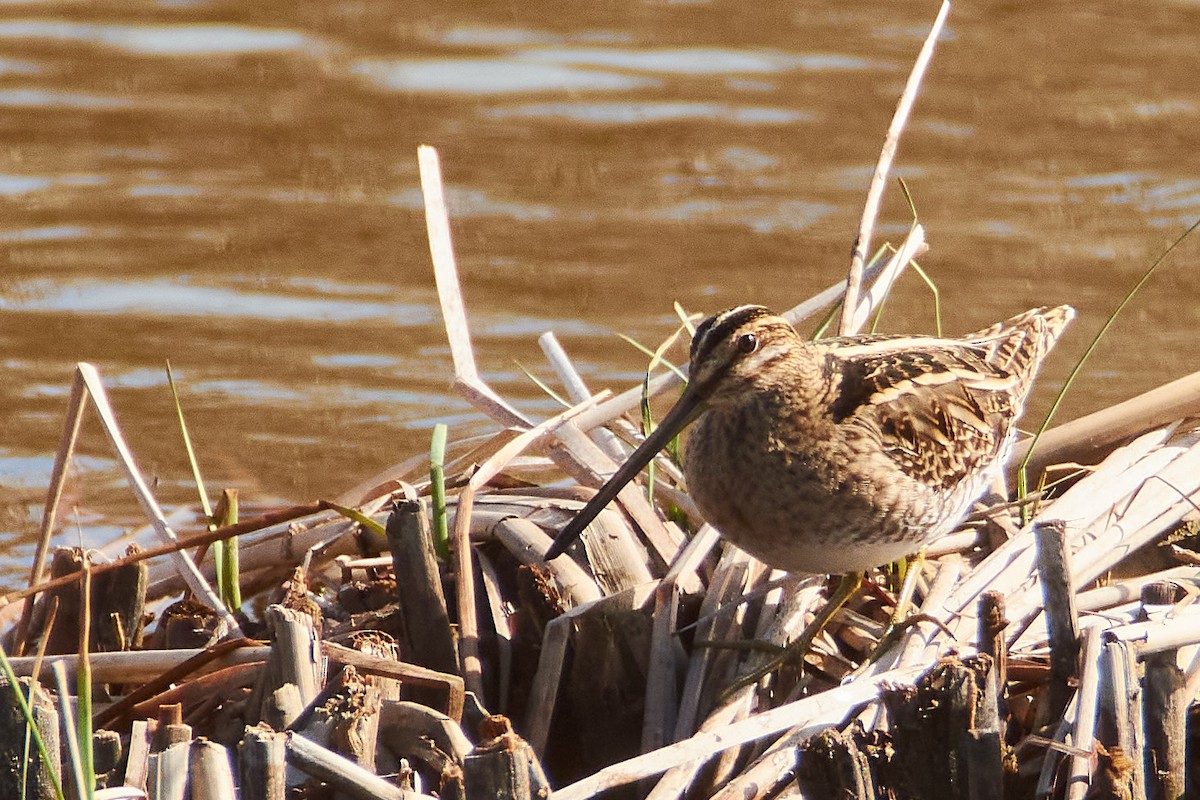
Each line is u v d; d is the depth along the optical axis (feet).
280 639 31.60
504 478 41.27
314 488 48.42
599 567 36.86
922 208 68.95
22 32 86.02
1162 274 62.90
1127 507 38.75
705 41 86.58
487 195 70.18
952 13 91.66
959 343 40.29
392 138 75.72
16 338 57.36
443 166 72.79
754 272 62.90
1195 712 32.83
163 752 29.25
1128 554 37.63
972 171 72.49
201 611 37.60
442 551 37.06
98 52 84.02
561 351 44.80
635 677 34.65
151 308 59.98
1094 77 83.41
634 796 32.63
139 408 53.11
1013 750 31.55
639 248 65.31
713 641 34.71
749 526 35.50
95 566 34.65
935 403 36.83
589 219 67.97
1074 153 74.54
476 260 64.34
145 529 45.37
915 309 59.82
